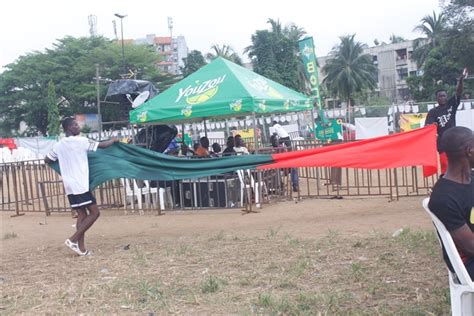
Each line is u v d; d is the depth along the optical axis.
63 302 5.85
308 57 18.95
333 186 13.20
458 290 3.51
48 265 7.70
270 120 28.16
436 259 6.48
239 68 13.42
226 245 8.13
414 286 5.62
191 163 9.12
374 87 80.31
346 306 5.20
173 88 13.25
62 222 11.81
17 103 65.06
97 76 17.59
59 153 8.05
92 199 8.11
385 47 98.19
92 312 5.47
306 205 11.67
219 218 10.91
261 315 5.10
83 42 66.06
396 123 26.94
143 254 7.87
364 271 6.24
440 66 55.75
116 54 60.72
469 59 49.72
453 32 49.72
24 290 6.41
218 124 29.77
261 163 9.02
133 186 12.15
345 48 75.94
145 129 14.50
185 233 9.56
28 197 14.20
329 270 6.42
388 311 4.94
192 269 6.90
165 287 6.15
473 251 3.45
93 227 10.81
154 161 9.13
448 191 3.47
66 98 62.81
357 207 11.01
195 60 73.31
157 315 5.29
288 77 64.12
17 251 8.98
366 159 8.82
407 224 8.86
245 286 6.05
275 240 8.24
